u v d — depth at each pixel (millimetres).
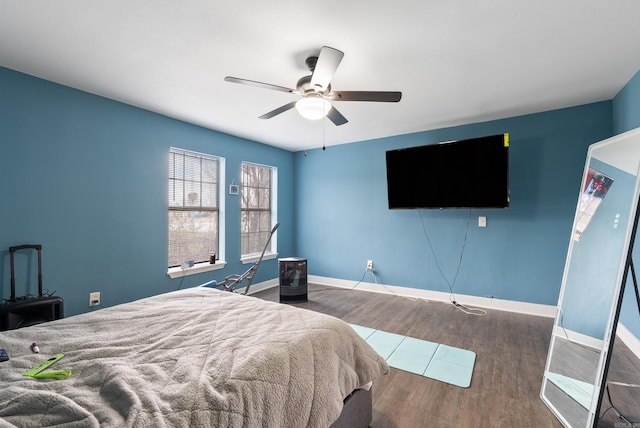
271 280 4848
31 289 2449
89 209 2789
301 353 1271
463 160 3406
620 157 1838
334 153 4895
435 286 4043
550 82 2574
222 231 4086
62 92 2607
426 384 2037
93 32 1869
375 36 1903
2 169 2301
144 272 3207
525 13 1674
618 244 1732
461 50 2064
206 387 1002
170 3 1608
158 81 2551
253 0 1581
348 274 4773
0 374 1077
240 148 4336
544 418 1702
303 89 2100
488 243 3678
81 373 1106
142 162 3184
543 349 2543
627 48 2020
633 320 2369
